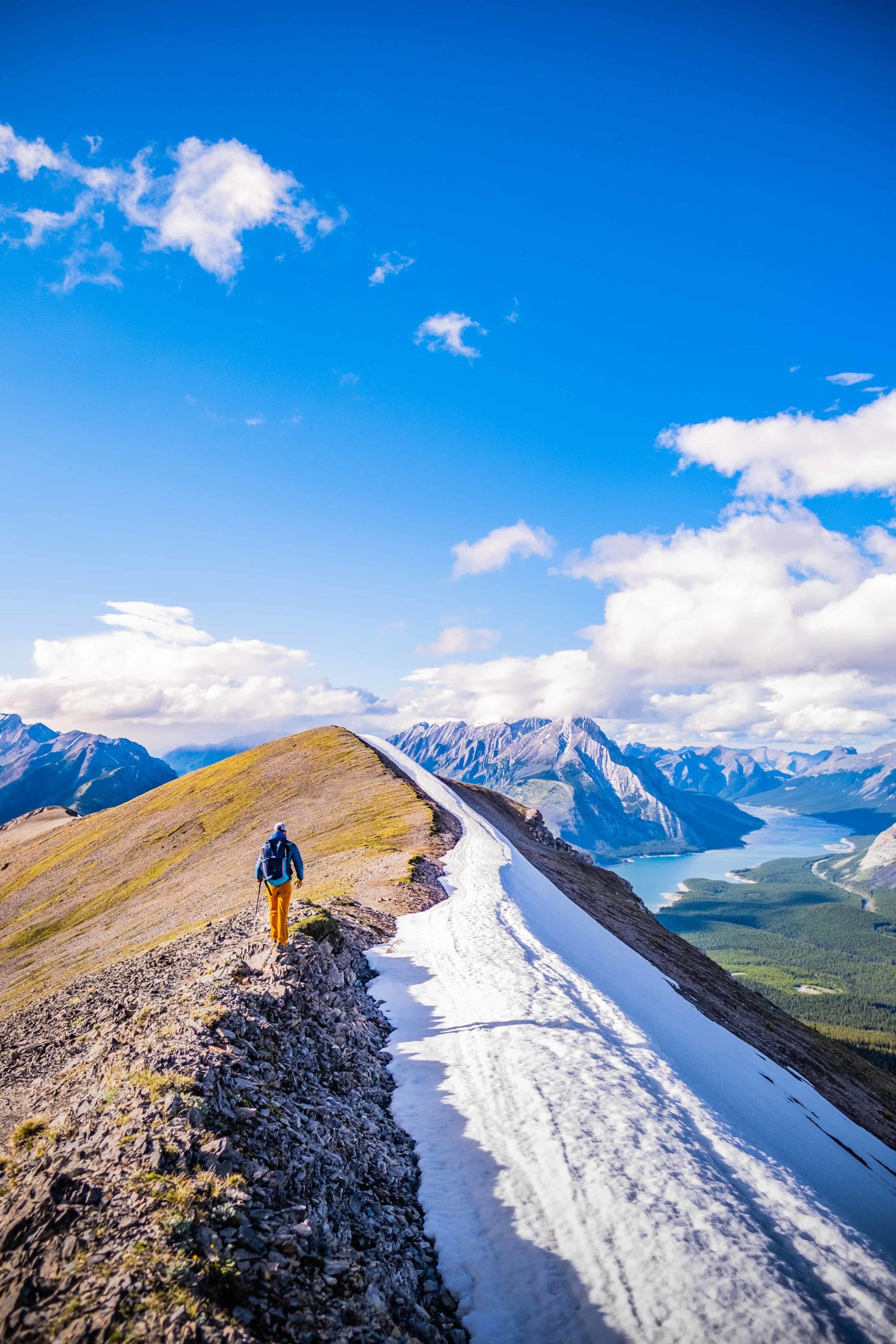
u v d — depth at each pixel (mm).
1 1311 5383
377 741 126312
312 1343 5762
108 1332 5105
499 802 102000
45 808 178250
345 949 19156
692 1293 7688
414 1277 7723
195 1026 10633
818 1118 21359
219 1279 5926
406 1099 12250
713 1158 10930
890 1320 7879
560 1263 8156
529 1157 10195
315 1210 7766
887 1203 15188
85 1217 6434
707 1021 26594
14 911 72688
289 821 65062
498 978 18219
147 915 50875
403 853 38031
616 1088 12508
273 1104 9477
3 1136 10055
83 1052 13938
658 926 52938
